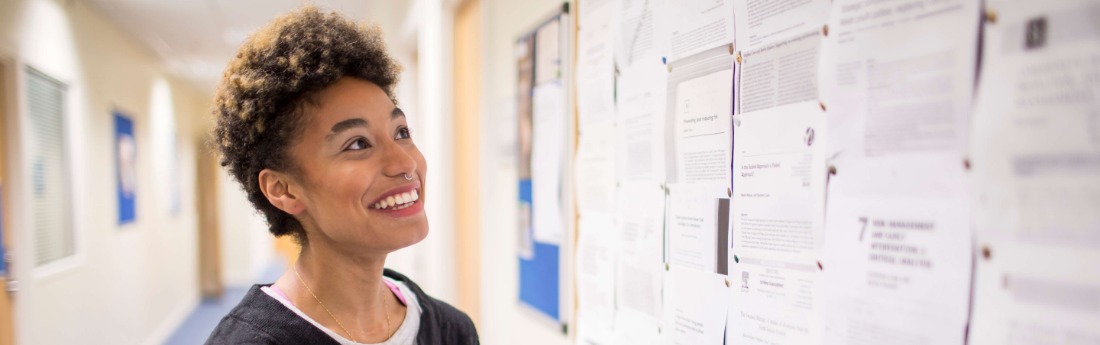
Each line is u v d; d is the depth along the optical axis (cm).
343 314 75
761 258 67
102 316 359
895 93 51
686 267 80
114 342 379
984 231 45
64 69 313
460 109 213
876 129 53
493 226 168
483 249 172
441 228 223
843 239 56
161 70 541
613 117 99
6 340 256
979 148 45
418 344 83
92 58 355
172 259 550
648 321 90
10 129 263
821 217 59
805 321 61
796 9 61
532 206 138
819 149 59
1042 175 42
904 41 51
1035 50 42
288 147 68
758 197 67
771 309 65
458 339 91
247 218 795
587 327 110
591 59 106
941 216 48
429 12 242
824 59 58
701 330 77
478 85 190
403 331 81
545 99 129
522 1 144
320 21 73
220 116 73
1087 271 40
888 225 52
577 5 112
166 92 562
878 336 53
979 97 45
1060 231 41
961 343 47
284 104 68
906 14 51
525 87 142
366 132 71
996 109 44
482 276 175
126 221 409
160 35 427
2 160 263
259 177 72
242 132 71
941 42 48
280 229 77
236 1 349
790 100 62
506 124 157
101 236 360
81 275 327
